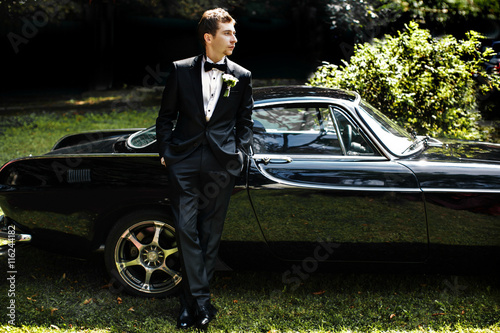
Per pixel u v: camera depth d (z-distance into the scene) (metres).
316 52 10.55
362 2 8.05
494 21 8.39
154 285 3.18
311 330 2.84
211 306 2.91
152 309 3.06
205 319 2.79
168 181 2.88
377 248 3.04
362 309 3.05
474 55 5.69
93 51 13.17
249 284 3.37
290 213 3.01
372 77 5.17
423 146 3.41
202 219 2.88
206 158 2.76
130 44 13.33
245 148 2.86
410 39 5.50
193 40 13.33
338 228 3.02
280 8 12.09
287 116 3.17
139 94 12.70
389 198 2.96
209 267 2.90
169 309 3.06
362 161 3.08
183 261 2.79
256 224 3.04
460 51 5.59
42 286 3.32
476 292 3.23
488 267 3.07
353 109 3.18
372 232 3.01
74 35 13.48
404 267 3.10
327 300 3.15
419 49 5.39
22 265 3.62
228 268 3.21
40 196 3.12
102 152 3.28
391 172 3.00
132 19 13.12
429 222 2.98
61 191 3.08
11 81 13.38
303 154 3.09
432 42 5.57
